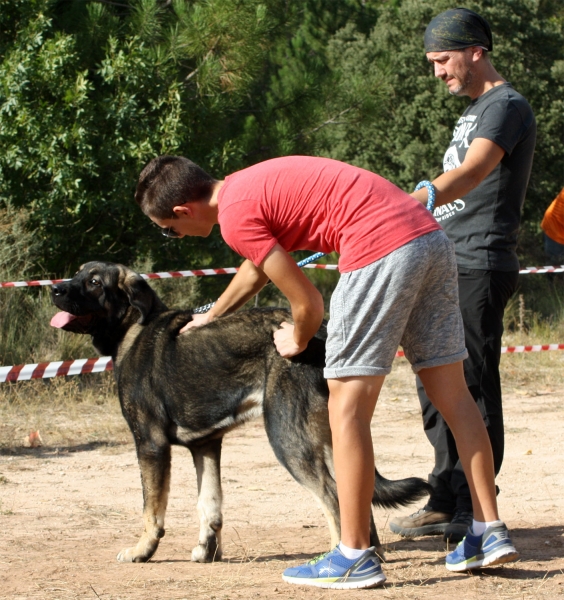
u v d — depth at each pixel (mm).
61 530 6590
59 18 15734
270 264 4473
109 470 8789
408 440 10195
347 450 4453
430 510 6387
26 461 9141
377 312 4398
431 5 26641
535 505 7227
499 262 5871
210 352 5688
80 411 11430
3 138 14508
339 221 4469
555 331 17594
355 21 28172
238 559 5750
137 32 15445
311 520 7008
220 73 15750
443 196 5340
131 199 15062
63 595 4684
